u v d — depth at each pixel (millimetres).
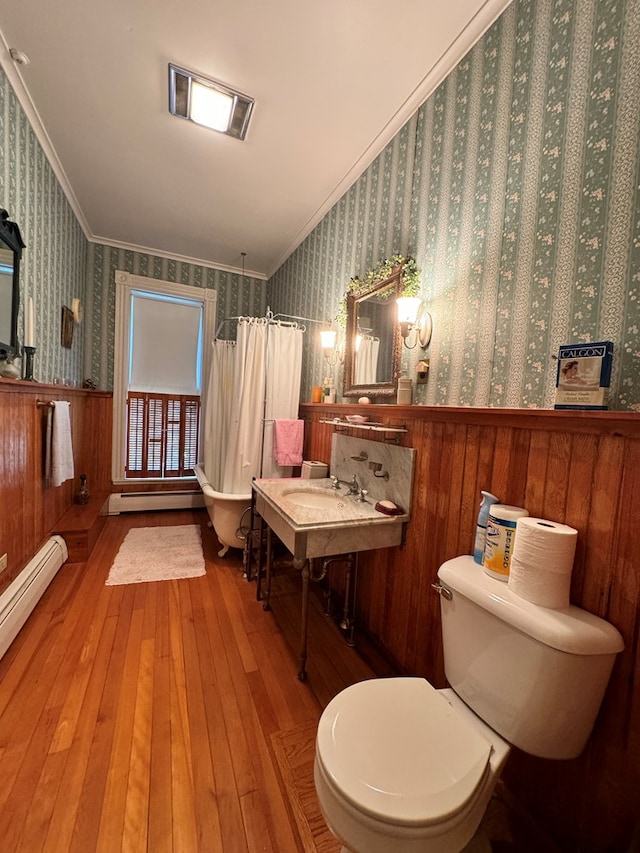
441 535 1528
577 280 1113
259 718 1445
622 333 996
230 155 2365
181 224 3369
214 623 2049
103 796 1126
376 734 941
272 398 2904
